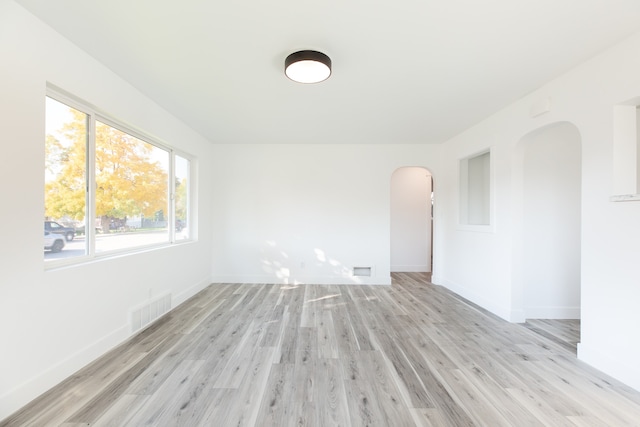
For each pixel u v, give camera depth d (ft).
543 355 7.55
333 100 9.64
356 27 5.89
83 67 6.74
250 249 15.61
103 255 7.97
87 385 6.06
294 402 5.54
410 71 7.68
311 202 15.65
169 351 7.62
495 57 6.98
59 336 6.17
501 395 5.82
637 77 6.04
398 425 4.95
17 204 5.32
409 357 7.39
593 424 5.01
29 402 5.46
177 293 11.60
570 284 10.32
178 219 12.52
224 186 15.61
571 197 10.28
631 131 6.50
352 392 5.88
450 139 14.53
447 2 5.16
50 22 5.77
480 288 11.79
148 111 9.43
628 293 6.19
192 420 5.04
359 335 8.77
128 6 5.27
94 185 7.52
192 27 5.89
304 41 6.37
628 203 6.19
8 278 5.16
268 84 8.45
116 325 7.95
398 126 12.47
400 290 14.29
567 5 5.21
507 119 10.13
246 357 7.31
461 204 13.67
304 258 15.62
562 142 10.24
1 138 5.05
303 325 9.54
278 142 15.26
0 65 5.02
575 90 7.43
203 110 10.59
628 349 6.18
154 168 10.59
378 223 15.69
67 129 6.75
